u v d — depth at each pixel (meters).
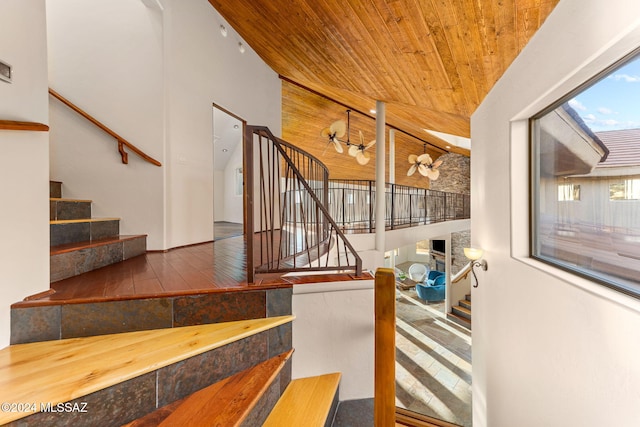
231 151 7.43
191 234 3.38
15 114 1.32
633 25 1.08
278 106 5.50
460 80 2.87
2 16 1.26
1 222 1.25
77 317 1.38
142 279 1.76
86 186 2.84
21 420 0.84
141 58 2.91
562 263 1.82
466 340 5.84
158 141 2.91
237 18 3.77
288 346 1.63
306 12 2.79
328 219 1.85
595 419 1.33
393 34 2.53
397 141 8.90
